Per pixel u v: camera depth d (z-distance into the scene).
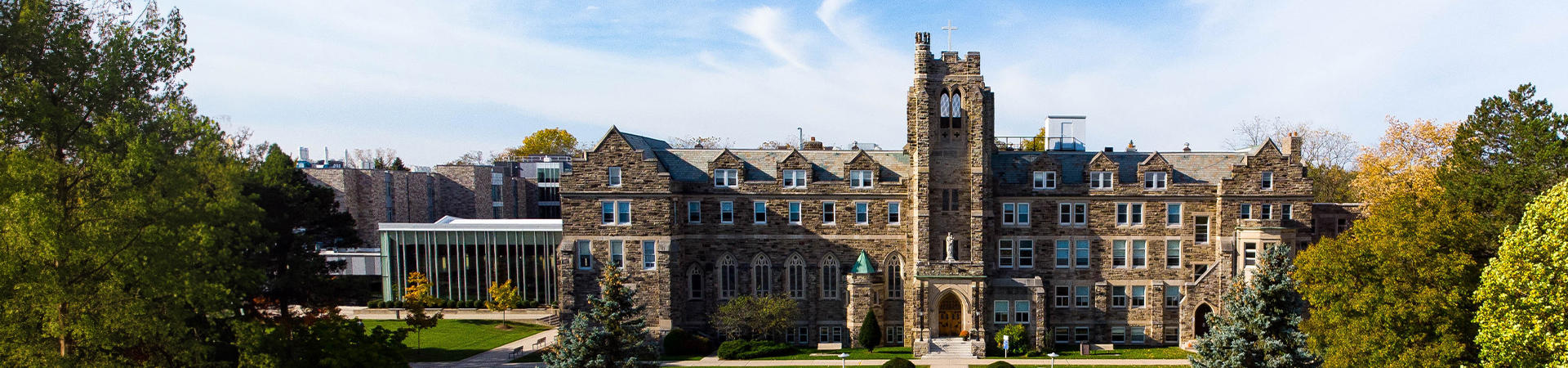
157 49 34.12
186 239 31.66
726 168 60.25
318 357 39.81
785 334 60.59
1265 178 58.16
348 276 56.62
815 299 60.34
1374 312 38.22
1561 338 29.80
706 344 57.72
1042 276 59.81
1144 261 59.56
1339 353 39.53
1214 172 60.38
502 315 76.31
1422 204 44.34
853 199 59.91
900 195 59.41
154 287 30.80
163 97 35.41
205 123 34.81
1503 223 41.72
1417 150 68.94
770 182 60.28
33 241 28.47
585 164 58.25
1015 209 59.75
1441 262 36.94
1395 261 38.47
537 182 131.75
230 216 34.12
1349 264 40.12
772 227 60.25
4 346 29.06
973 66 57.66
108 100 32.66
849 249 60.09
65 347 32.19
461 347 61.41
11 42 30.19
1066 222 59.72
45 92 31.16
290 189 51.19
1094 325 59.81
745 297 58.47
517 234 81.31
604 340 45.09
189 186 32.94
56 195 30.72
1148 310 59.62
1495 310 32.97
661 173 58.00
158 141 32.34
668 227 58.12
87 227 30.02
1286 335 43.31
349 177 96.56
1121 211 59.50
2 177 28.17
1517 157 42.75
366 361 39.56
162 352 33.09
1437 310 36.72
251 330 35.19
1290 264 46.09
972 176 57.78
